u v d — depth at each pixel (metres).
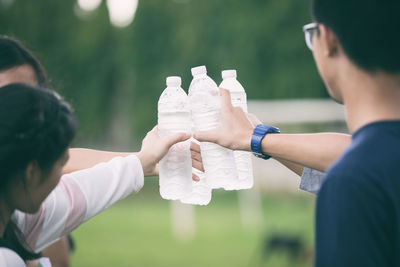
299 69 23.83
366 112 1.54
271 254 10.86
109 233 14.08
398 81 1.51
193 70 2.33
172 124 2.36
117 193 2.11
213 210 19.05
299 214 17.53
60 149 1.68
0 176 1.63
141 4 27.19
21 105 1.63
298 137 2.10
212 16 25.52
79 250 11.72
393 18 1.47
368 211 1.40
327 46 1.59
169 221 16.27
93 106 27.97
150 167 2.25
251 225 15.41
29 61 2.36
